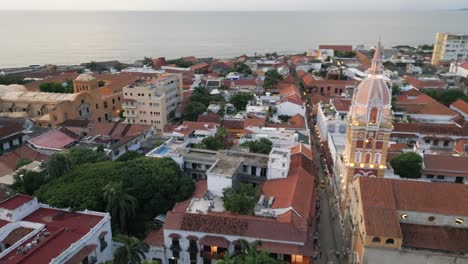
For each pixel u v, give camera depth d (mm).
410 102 143000
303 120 122438
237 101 142500
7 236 57625
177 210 68750
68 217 62812
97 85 143875
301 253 57406
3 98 136375
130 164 76875
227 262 46000
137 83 140250
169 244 63031
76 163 83875
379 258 56531
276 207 66375
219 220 61969
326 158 102562
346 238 69938
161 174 73875
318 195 89375
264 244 58781
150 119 130000
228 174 73500
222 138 102688
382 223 56125
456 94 156250
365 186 61031
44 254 52406
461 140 103500
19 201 63312
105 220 60688
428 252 55000
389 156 92000
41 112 133000
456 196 59219
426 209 58062
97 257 58875
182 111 138875
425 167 85688
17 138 103812
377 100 69500
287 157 77312
